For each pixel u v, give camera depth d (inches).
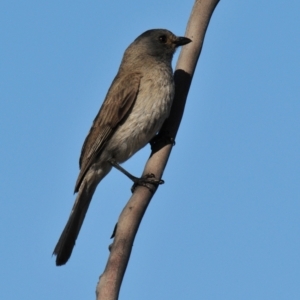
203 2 451.2
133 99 485.1
